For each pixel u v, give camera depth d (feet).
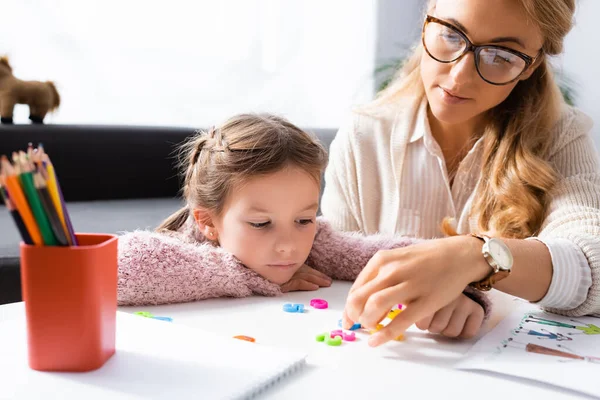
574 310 2.18
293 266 2.57
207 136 2.90
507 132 3.33
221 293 2.38
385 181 3.93
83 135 6.89
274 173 2.48
